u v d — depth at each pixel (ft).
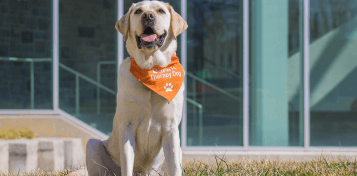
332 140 20.70
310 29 20.76
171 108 9.94
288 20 20.81
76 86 22.07
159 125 10.02
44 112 21.38
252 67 20.77
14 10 22.40
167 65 10.37
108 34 21.91
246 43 20.66
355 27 20.72
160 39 9.98
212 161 16.57
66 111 21.91
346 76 20.81
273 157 19.20
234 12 20.84
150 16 9.57
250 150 20.30
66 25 22.03
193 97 20.92
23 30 22.40
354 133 20.67
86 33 22.07
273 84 20.79
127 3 21.61
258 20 20.76
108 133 22.09
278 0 20.75
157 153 10.70
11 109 22.00
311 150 20.27
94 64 22.04
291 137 20.75
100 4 21.90
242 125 20.63
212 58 20.89
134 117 9.91
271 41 20.80
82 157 19.48
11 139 18.13
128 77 9.92
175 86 10.09
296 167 13.30
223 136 20.81
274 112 20.77
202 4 20.90
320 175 11.85
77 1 22.04
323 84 20.80
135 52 10.11
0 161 16.55
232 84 20.83
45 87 22.30
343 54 20.79
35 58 22.39
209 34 20.86
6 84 22.17
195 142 20.90
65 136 20.77
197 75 20.92
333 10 20.75
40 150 17.75
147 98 9.74
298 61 20.79
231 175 11.82
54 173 14.46
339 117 20.75
